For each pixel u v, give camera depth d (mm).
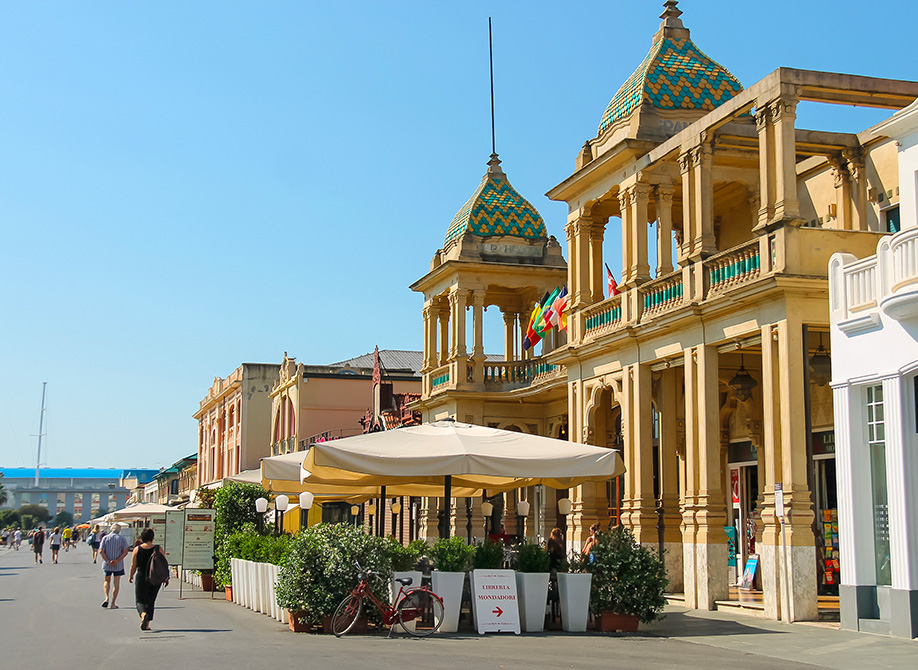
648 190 24203
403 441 17359
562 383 31531
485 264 35938
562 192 27562
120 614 20172
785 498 18156
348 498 28000
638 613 17016
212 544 27375
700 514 20609
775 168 19062
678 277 22250
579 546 25875
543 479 21000
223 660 12719
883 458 16453
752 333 19562
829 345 19828
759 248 19266
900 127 17891
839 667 12727
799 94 19000
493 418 35812
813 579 17891
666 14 26328
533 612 17000
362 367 60000
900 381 15781
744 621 18172
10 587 29844
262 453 70688
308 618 16562
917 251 15117
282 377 63719
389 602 16625
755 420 23938
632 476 23891
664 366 23141
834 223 22812
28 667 12250
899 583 15562
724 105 20438
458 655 13414
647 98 24766
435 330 39219
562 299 28469
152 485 139250
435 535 37312
